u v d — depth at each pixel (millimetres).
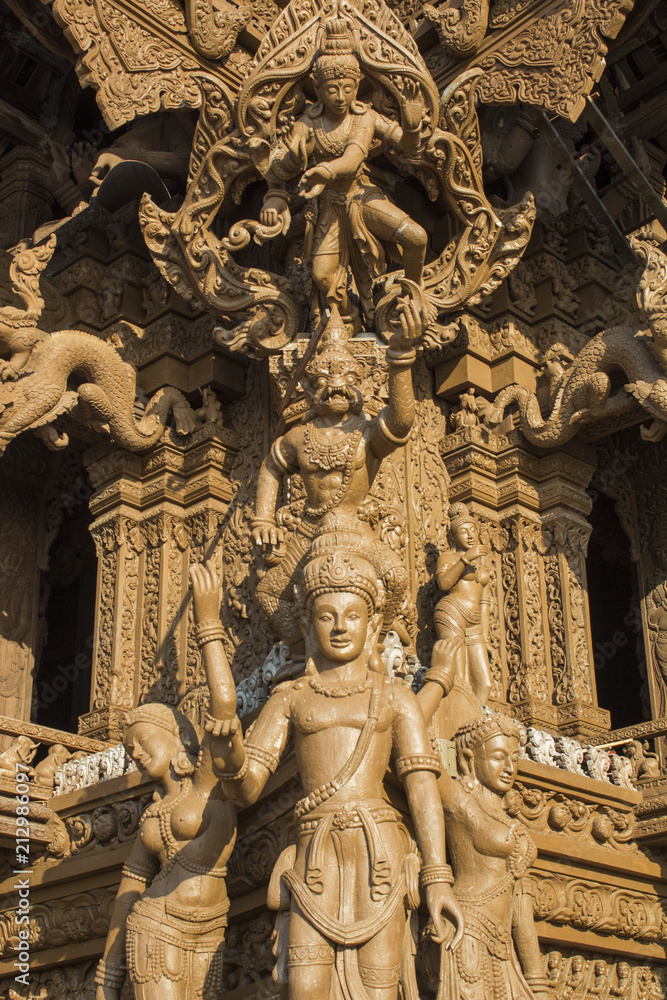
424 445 8844
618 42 9031
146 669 8812
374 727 5945
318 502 7258
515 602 8648
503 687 8453
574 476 9133
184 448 9281
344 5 7582
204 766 6434
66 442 8750
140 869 6547
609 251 10062
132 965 6156
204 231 8352
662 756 8156
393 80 7668
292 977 5527
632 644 11062
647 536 9664
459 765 6602
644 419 8938
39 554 10617
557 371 9102
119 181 9875
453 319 9195
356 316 8133
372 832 5703
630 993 7543
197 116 9086
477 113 8992
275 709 6207
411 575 8086
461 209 8383
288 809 6402
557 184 10062
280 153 7902
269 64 7754
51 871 7543
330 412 7320
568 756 7590
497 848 6270
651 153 10945
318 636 6254
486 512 8805
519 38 8414
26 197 11250
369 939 5531
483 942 6082
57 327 9875
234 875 6664
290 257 8797
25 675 10094
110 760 7766
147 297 9945
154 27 8320
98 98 8094
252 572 8469
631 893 7539
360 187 7805
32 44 10898
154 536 9117
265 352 8273
